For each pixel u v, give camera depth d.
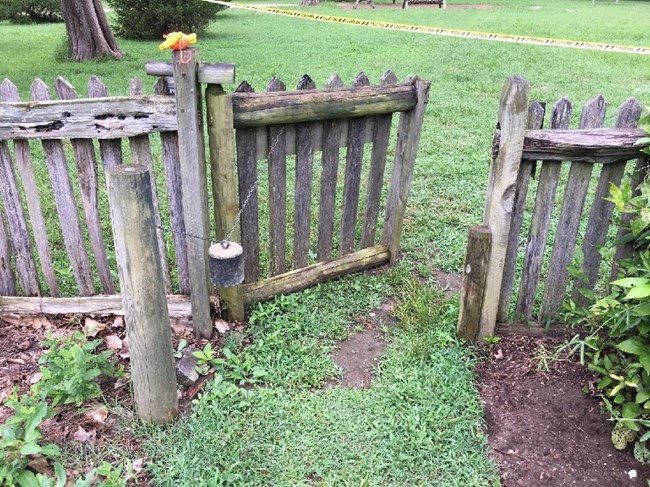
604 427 2.73
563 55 11.43
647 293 2.30
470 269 3.10
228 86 8.45
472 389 2.96
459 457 2.60
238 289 3.38
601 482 2.50
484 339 3.28
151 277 2.37
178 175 3.18
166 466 2.51
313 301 3.70
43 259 3.37
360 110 3.47
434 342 3.31
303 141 3.46
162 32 14.48
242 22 17.72
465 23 16.52
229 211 3.27
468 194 5.36
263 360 3.15
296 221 3.69
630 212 2.87
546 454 2.63
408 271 4.07
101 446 2.60
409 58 11.16
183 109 2.86
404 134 3.78
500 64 10.55
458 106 7.80
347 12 20.36
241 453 2.59
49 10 20.41
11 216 3.23
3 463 2.26
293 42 13.27
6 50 12.41
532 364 3.13
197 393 2.94
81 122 2.97
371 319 3.61
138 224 2.26
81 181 3.17
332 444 2.65
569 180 3.03
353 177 3.78
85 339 2.98
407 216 4.94
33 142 6.39
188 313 3.44
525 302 3.34
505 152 2.85
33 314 3.43
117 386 2.93
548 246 4.45
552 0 26.70
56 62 10.83
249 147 3.31
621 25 16.02
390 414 2.81
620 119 2.93
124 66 10.41
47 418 2.55
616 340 2.92
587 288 3.29
